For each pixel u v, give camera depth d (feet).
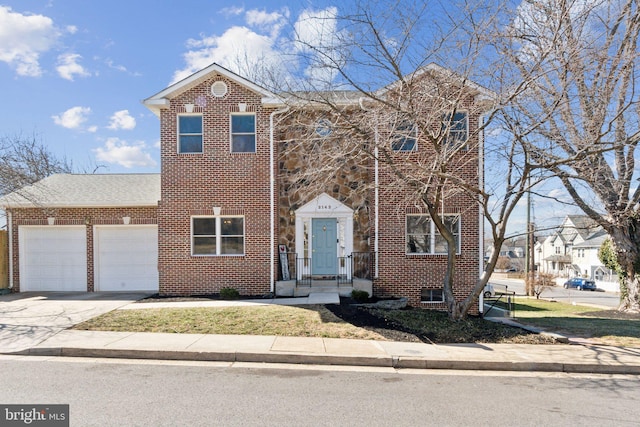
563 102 27.86
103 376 20.35
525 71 28.58
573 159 26.63
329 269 46.98
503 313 44.98
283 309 35.19
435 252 44.24
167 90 44.09
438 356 23.90
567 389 19.89
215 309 35.19
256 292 44.32
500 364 23.30
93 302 40.06
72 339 26.12
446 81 30.04
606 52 31.42
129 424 14.74
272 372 21.54
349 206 46.88
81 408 16.19
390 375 21.65
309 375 21.20
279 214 47.11
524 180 28.99
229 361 23.54
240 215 44.83
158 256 44.93
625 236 45.65
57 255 49.32
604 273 163.84
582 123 31.04
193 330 28.68
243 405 16.76
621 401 18.24
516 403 17.79
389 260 43.91
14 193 48.80
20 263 48.85
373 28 27.73
